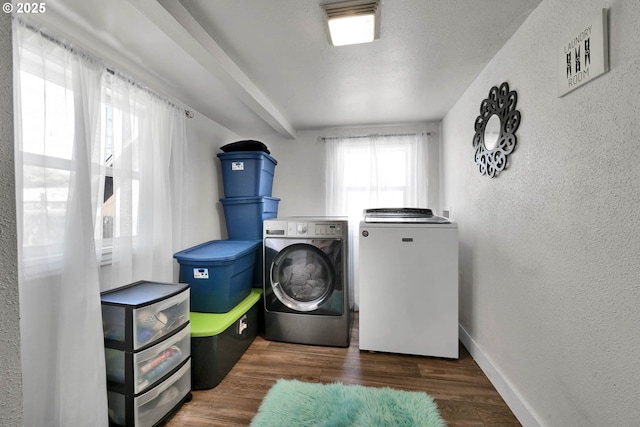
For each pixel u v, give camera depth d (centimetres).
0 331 52
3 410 52
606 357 89
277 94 216
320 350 214
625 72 82
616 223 86
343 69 178
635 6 79
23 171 108
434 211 291
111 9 115
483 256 181
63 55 122
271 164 293
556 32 112
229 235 270
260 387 168
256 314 236
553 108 114
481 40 148
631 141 81
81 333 119
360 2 118
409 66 175
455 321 196
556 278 113
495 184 164
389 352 206
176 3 117
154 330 136
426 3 120
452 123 245
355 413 142
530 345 131
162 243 183
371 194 296
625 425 83
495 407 149
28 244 112
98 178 140
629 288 82
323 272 226
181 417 144
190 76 176
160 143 184
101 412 120
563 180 109
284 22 132
